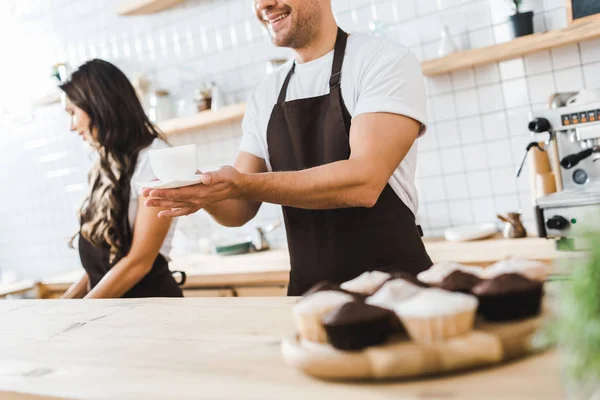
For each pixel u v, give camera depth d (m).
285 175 1.51
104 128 2.21
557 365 0.82
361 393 0.83
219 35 3.81
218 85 3.87
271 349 1.07
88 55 4.43
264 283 3.06
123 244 2.23
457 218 3.18
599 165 2.40
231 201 1.98
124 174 2.21
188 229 4.08
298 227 1.86
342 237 1.78
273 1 1.80
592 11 2.60
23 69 4.77
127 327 1.39
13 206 5.03
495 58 2.78
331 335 0.88
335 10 3.38
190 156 1.39
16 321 1.65
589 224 0.68
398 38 3.19
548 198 2.28
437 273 1.03
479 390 0.78
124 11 3.95
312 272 1.84
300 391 0.86
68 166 4.64
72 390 1.01
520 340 0.85
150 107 3.93
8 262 5.15
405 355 0.83
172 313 1.46
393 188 1.78
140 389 0.97
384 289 0.98
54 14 4.54
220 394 0.90
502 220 2.87
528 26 2.75
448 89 3.11
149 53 4.13
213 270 3.20
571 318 0.66
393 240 1.77
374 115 1.67
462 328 0.86
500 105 2.98
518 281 0.91
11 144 4.94
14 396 1.06
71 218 4.70
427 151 3.21
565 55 2.79
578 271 0.66
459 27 3.02
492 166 3.04
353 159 1.60
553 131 2.41
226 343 1.14
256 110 2.04
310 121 1.86
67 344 1.32
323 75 1.87
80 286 2.63
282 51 3.57
